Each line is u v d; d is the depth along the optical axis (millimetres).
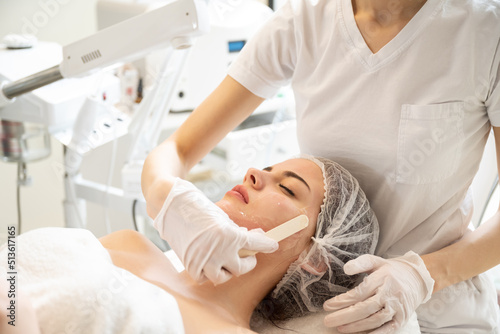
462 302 1180
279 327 1115
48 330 844
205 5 988
